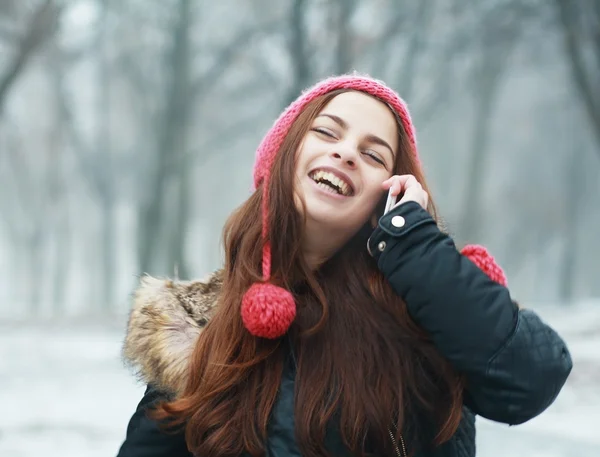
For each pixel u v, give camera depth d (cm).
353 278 194
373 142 198
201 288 206
